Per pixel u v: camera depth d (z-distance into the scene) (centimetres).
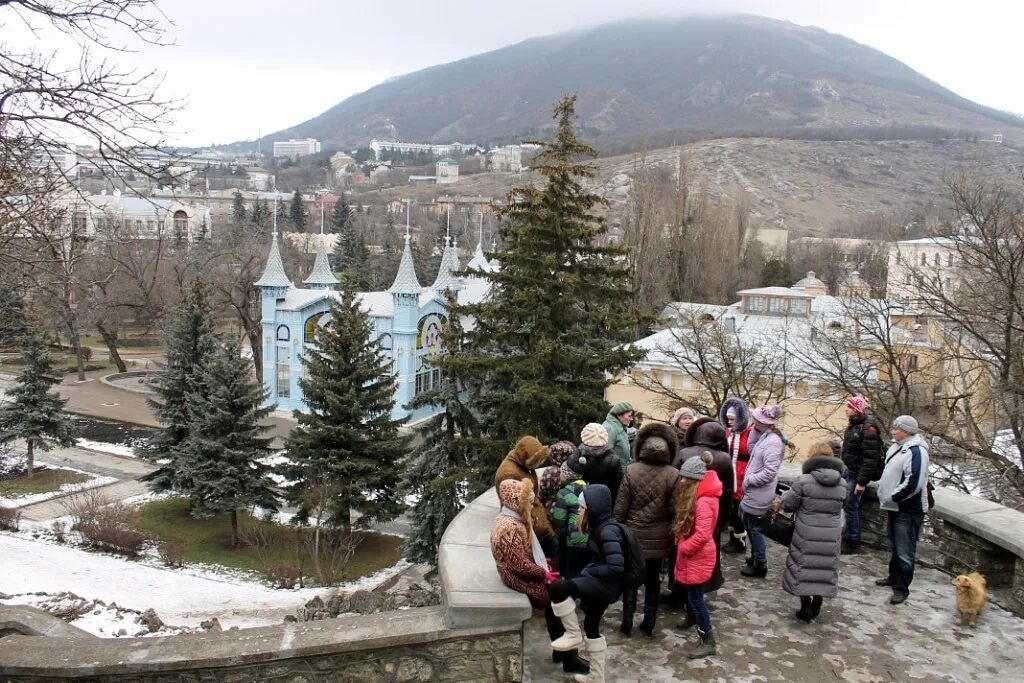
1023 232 2020
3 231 1081
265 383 5784
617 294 1903
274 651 656
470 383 2272
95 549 3234
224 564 3194
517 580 662
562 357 1823
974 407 2225
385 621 677
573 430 1866
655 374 3036
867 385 2250
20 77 920
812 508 816
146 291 5997
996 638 808
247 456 3372
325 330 3384
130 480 4216
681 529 747
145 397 6047
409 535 2770
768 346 3278
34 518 3600
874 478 1050
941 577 974
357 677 658
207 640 689
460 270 1953
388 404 3388
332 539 3269
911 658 765
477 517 837
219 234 10269
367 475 3238
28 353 4172
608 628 817
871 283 2977
